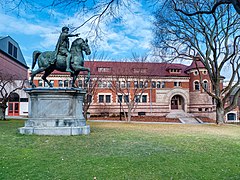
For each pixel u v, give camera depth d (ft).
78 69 42.68
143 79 140.87
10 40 162.50
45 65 42.34
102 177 17.22
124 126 68.85
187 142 34.60
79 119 41.29
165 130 56.34
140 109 157.48
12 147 27.61
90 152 25.40
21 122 79.41
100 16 24.61
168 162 21.68
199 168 20.03
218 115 85.81
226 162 22.41
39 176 17.29
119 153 25.05
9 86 140.77
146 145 30.50
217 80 85.46
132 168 19.52
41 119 39.50
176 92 163.73
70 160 21.83
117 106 152.87
